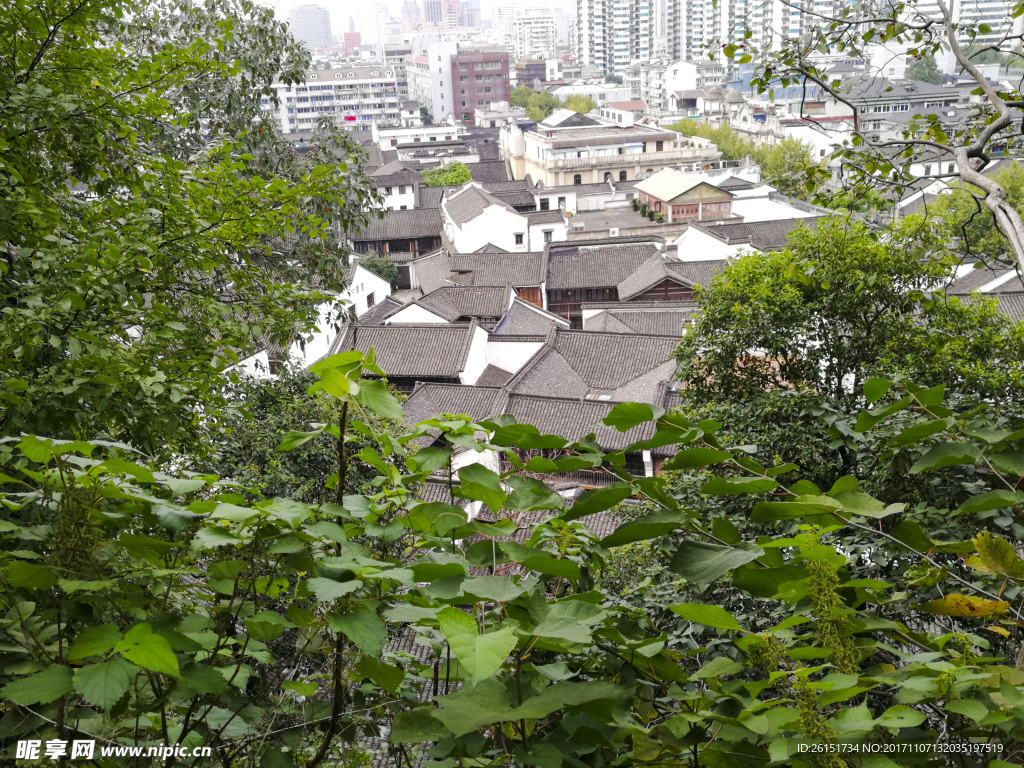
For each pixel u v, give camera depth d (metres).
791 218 50.69
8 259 6.36
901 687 1.96
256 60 12.52
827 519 2.36
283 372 13.63
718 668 2.04
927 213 11.78
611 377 30.80
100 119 6.68
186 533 2.27
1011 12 7.39
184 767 2.18
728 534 2.37
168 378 6.23
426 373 31.78
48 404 4.57
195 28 12.91
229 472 11.53
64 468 1.92
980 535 2.36
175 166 7.51
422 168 78.25
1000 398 10.91
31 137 6.41
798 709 1.83
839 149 8.81
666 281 40.88
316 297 8.70
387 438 2.27
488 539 2.35
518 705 1.84
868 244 12.22
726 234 48.16
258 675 2.43
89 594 1.98
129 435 5.67
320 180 8.68
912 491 5.90
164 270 6.99
